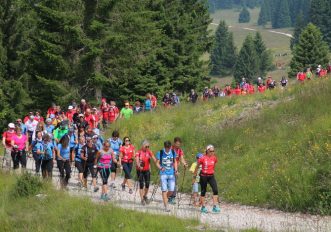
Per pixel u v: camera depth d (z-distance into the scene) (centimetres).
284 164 1753
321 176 1594
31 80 4172
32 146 1930
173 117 2948
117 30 4091
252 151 2022
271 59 14838
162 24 4812
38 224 1366
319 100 2264
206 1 5916
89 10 3938
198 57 5294
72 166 2420
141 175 1619
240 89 3731
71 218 1367
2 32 4394
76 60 3956
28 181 1680
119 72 4178
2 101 4066
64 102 3828
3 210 1491
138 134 2848
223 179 1920
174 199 1662
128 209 1409
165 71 4659
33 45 3894
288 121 2195
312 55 8069
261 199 1662
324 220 1410
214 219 1435
